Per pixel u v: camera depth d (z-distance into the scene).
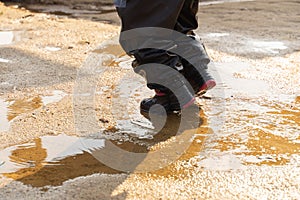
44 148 2.15
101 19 5.36
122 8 2.34
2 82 3.01
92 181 1.87
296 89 2.94
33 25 4.84
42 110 2.57
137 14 2.32
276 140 2.26
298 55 3.71
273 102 2.74
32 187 1.82
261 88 2.96
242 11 6.01
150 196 1.77
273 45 4.05
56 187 1.82
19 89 2.89
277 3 6.75
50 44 4.01
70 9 6.18
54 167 1.98
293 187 1.84
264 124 2.44
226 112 2.58
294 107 2.66
